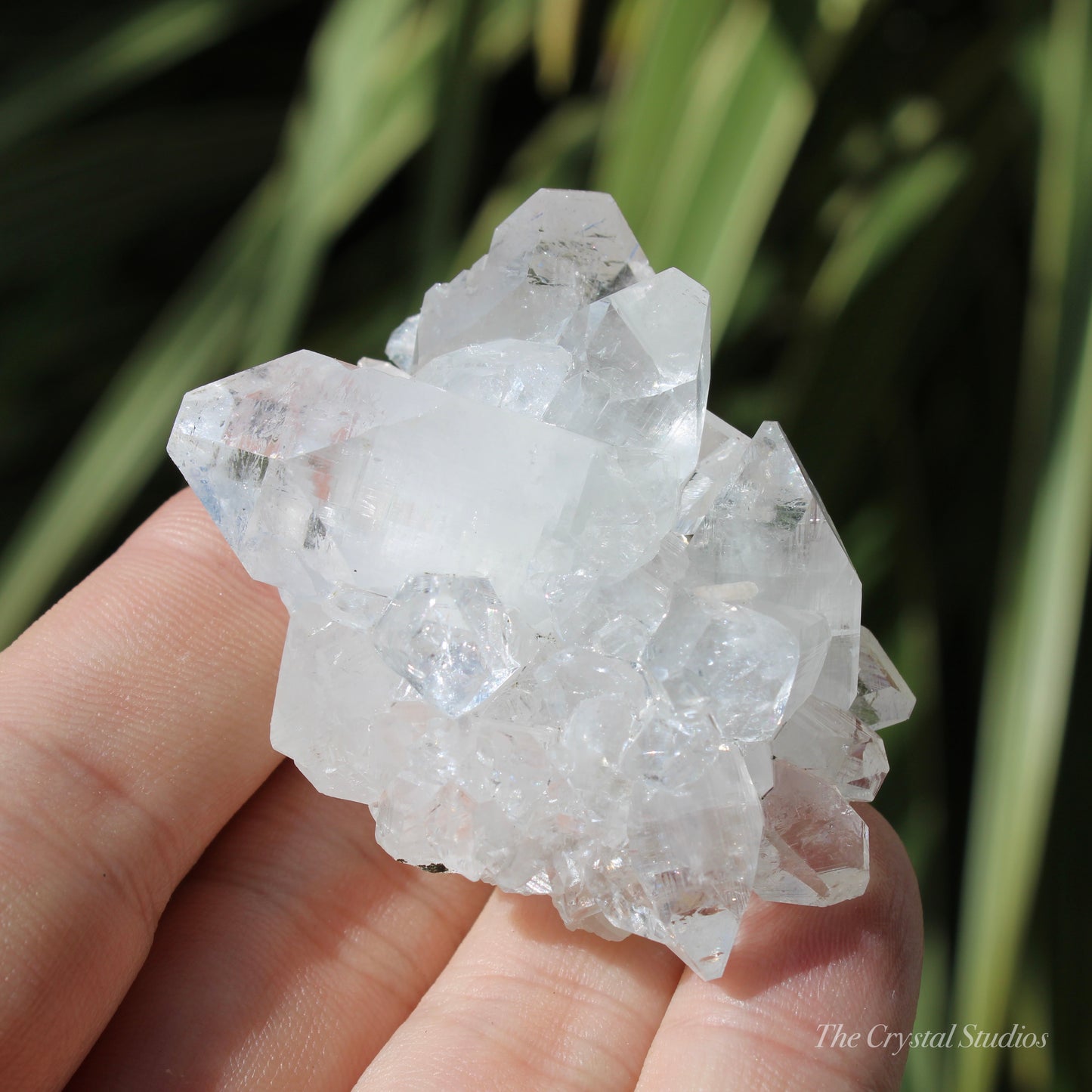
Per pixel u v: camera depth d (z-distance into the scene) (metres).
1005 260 0.20
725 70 0.16
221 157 0.22
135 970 0.13
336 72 0.18
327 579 0.12
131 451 0.18
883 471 0.19
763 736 0.12
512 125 0.23
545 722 0.13
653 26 0.17
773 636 0.12
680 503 0.13
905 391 0.19
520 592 0.12
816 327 0.18
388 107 0.19
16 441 0.22
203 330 0.19
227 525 0.12
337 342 0.20
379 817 0.13
